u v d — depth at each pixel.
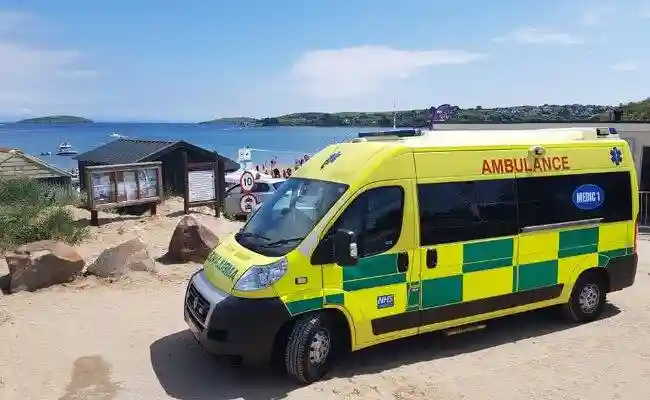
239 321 5.29
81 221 12.27
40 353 6.18
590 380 5.83
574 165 7.12
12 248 9.77
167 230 12.05
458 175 6.30
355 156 6.16
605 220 7.37
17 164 18.88
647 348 6.64
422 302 6.12
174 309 7.61
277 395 5.36
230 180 25.06
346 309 5.67
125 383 5.57
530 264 6.81
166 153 16.41
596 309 7.54
